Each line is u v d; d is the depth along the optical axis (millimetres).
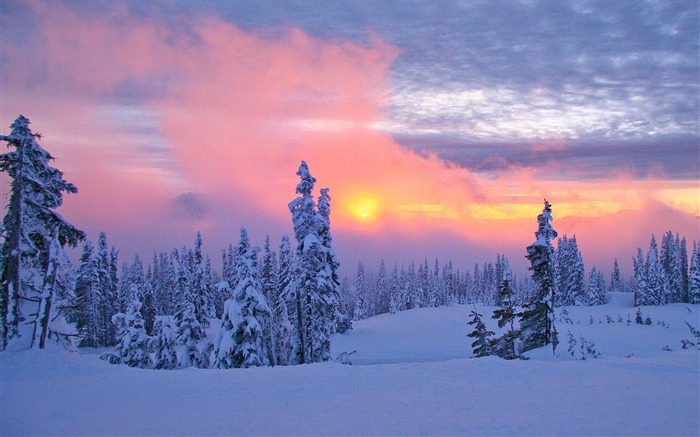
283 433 11422
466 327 73000
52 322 23906
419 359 53250
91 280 62812
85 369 20953
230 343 28953
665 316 75500
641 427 11750
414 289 111438
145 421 12625
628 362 20969
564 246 99688
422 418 12500
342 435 11172
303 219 33375
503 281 35531
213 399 15000
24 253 24484
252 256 30703
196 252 55281
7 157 23656
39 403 14562
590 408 13484
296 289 34188
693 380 17469
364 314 109250
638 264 95188
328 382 17516
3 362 20812
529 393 15398
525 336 33781
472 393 15430
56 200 25656
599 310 87500
